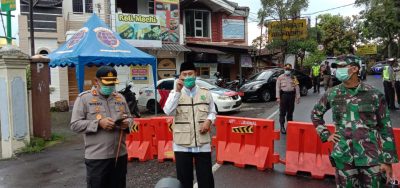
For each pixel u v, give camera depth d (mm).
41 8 20922
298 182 6598
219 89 16672
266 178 6852
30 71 10891
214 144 8055
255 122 7512
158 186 2537
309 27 36312
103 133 4484
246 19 30344
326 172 6738
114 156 4531
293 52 31312
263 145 7441
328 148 6816
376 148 3885
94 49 13141
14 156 9570
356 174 3984
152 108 17766
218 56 27531
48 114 11055
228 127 7867
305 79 23234
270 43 30891
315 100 20094
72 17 21516
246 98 20734
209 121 4742
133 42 22234
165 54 24734
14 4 10531
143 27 22562
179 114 4770
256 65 32688
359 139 3896
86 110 4500
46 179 7430
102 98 4566
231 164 7820
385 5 22391
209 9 28047
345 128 3980
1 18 17578
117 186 4695
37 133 10914
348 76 3938
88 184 4535
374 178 3896
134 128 8656
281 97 11031
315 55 36625
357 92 3963
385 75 15570
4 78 9836
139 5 25094
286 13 29109
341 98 4039
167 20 24297
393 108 15570
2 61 9727
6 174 7902
